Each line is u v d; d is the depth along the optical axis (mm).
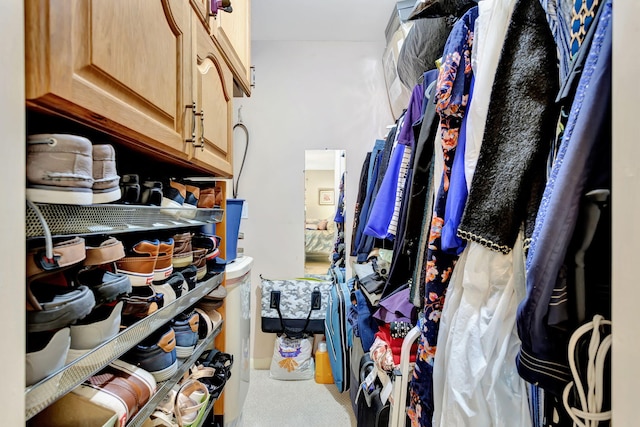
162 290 824
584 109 455
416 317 1145
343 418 1785
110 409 576
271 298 2248
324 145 2387
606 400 467
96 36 491
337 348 1996
